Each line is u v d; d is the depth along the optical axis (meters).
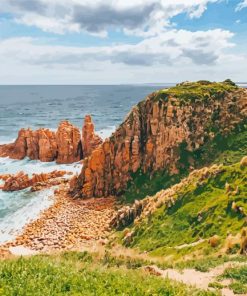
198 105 88.94
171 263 26.45
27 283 13.61
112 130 185.88
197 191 45.91
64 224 70.12
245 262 23.53
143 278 16.55
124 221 61.44
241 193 38.12
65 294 13.09
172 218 43.75
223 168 46.62
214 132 85.25
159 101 89.75
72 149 116.38
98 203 81.38
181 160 82.06
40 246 60.56
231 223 34.50
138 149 87.12
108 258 27.53
